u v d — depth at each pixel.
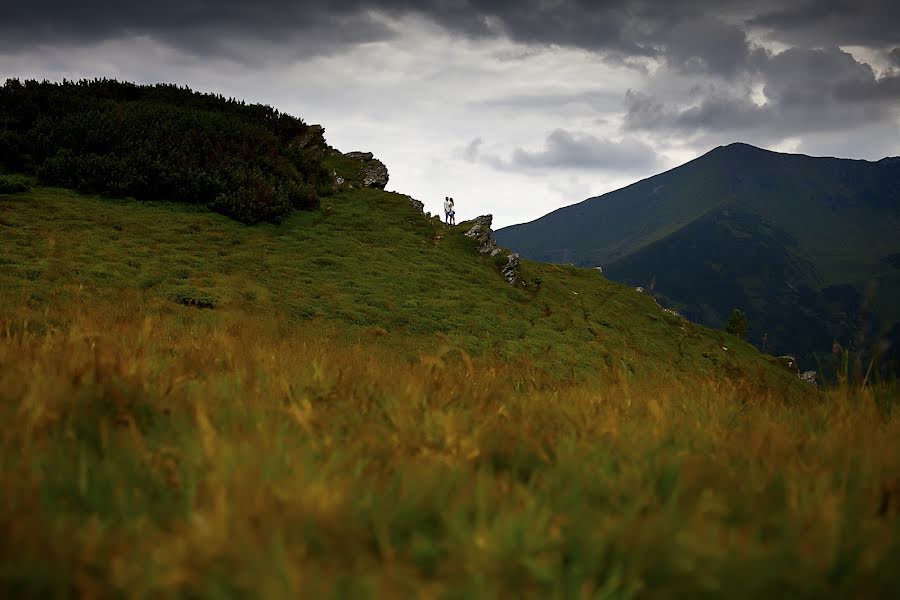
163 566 1.79
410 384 4.23
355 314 22.86
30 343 4.64
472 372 5.12
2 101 33.22
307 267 27.11
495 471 2.98
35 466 2.41
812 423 3.95
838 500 2.31
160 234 26.39
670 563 1.93
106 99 36.66
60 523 1.99
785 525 2.16
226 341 5.93
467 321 25.25
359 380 4.45
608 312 34.31
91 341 4.60
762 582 1.84
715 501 2.34
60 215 25.78
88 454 2.66
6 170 29.38
